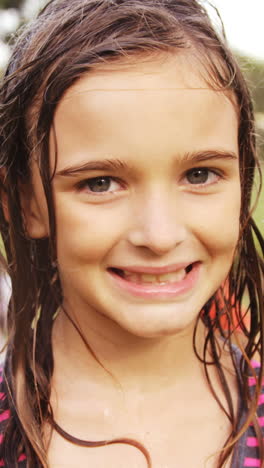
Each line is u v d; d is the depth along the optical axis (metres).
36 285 1.06
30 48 0.98
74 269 0.89
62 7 1.00
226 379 1.01
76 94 0.83
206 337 1.03
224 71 0.91
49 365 1.01
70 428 0.94
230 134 0.89
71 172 0.84
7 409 0.99
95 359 0.97
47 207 0.91
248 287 1.12
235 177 0.91
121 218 0.85
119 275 0.89
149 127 0.80
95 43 0.87
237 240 0.95
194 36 0.90
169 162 0.82
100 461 0.91
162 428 0.94
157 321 0.88
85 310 0.96
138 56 0.84
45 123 0.88
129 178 0.83
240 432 0.93
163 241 0.81
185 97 0.82
